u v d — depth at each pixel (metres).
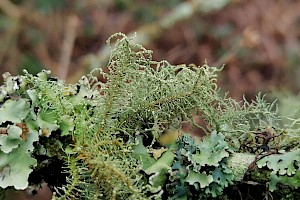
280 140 0.35
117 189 0.31
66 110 0.34
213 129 0.35
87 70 0.87
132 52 0.33
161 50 1.08
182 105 0.35
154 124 0.34
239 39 1.08
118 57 0.33
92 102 0.34
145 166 0.34
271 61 1.08
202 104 0.35
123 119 0.34
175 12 0.99
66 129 0.33
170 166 0.33
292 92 1.08
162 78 0.35
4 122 0.33
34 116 0.33
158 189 0.32
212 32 1.11
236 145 0.35
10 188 0.35
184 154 0.33
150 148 0.34
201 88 0.34
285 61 1.10
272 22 1.15
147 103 0.34
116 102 0.34
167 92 0.34
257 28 1.14
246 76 1.05
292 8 1.18
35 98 0.34
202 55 1.09
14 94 0.34
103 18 1.13
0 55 1.01
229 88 1.02
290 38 1.13
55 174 0.35
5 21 1.04
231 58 1.04
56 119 0.33
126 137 0.35
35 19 1.08
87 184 0.32
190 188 0.33
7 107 0.34
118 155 0.33
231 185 0.34
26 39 1.07
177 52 1.08
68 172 0.32
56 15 1.10
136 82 0.34
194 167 0.33
